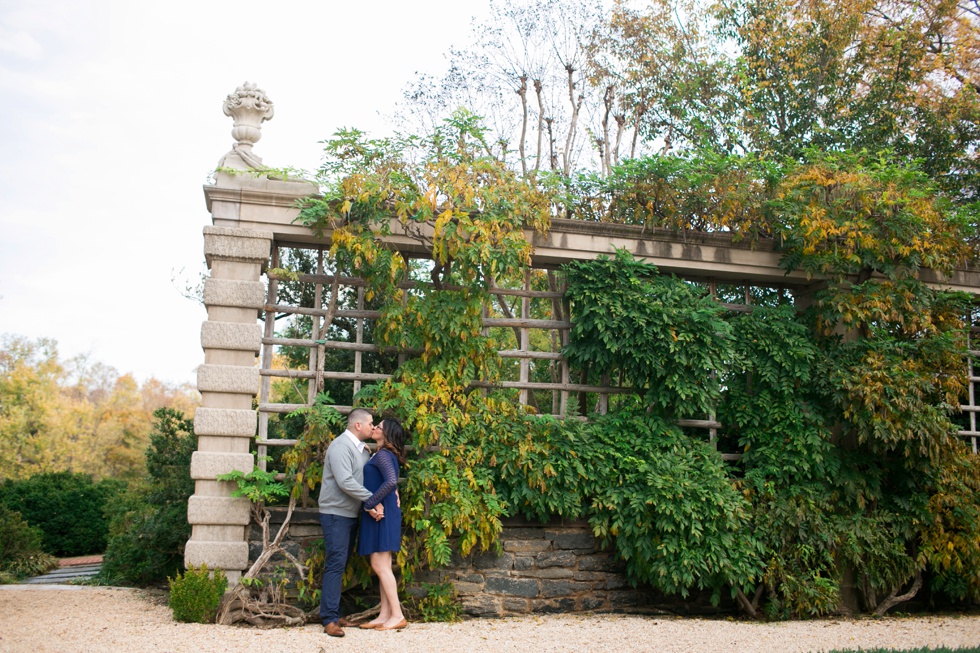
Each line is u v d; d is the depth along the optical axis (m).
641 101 16.42
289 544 6.88
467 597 7.07
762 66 15.81
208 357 6.97
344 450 6.25
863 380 7.70
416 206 7.11
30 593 7.73
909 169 8.55
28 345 34.97
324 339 7.34
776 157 14.72
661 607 7.49
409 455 7.34
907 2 15.98
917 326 8.18
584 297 7.66
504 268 7.07
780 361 7.82
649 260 8.05
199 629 5.81
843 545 7.44
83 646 5.05
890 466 8.06
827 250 8.12
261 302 7.09
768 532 7.36
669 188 8.12
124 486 15.91
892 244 8.08
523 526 7.32
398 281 7.45
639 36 16.38
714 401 7.92
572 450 7.27
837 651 5.29
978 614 7.91
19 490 14.48
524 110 16.36
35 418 29.98
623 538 7.14
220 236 7.06
